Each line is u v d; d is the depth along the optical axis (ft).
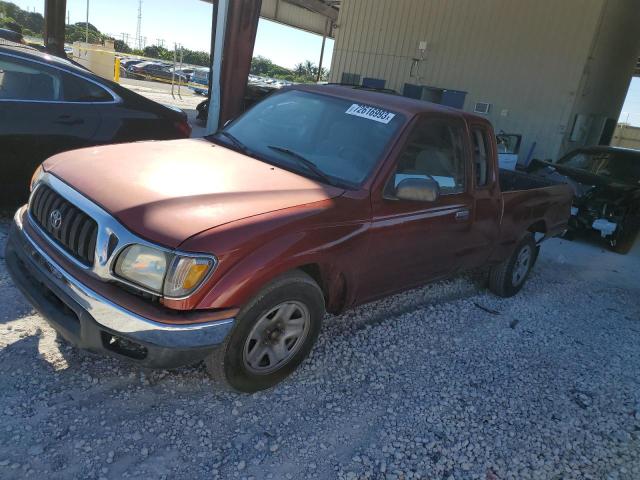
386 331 14.19
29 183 16.43
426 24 55.98
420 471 9.37
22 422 8.81
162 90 83.71
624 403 12.54
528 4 49.65
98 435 8.85
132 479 8.14
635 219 28.17
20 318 11.64
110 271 8.68
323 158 12.14
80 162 10.72
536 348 14.78
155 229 8.58
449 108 14.11
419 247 12.87
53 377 10.00
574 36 47.37
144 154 11.39
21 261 10.43
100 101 17.43
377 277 12.17
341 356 12.52
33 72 16.25
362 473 9.10
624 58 56.03
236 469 8.69
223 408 10.03
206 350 8.86
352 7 60.64
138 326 8.45
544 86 49.47
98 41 154.61
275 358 10.43
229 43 26.99
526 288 20.08
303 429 9.89
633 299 20.90
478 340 14.67
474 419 11.04
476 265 16.11
